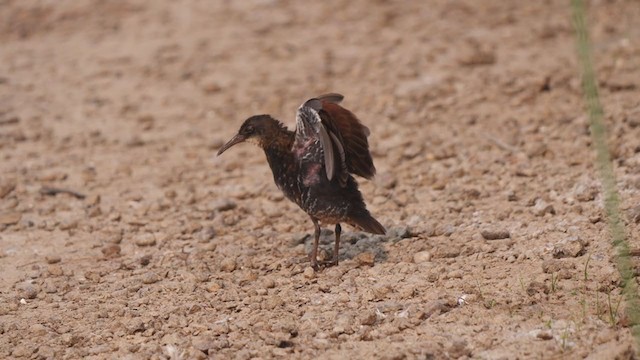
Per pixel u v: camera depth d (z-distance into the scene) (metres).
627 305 10.03
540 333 9.67
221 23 23.80
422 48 21.09
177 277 12.08
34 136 17.81
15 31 23.91
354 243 12.72
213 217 14.10
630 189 12.87
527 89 17.72
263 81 20.05
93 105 19.41
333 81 19.69
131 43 22.83
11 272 12.66
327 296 11.16
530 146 15.20
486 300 10.52
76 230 13.96
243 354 9.91
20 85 20.59
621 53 18.77
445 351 9.61
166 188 15.47
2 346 10.64
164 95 19.75
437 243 12.27
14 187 15.54
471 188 14.12
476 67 19.58
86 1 25.64
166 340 10.45
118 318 11.10
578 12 10.81
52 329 10.95
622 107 15.89
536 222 12.55
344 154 11.45
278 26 23.31
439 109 17.62
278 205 14.42
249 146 17.16
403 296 10.88
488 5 23.69
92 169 16.31
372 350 9.83
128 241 13.48
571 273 10.88
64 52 22.50
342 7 24.33
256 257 12.49
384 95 18.61
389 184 14.56
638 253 10.98
